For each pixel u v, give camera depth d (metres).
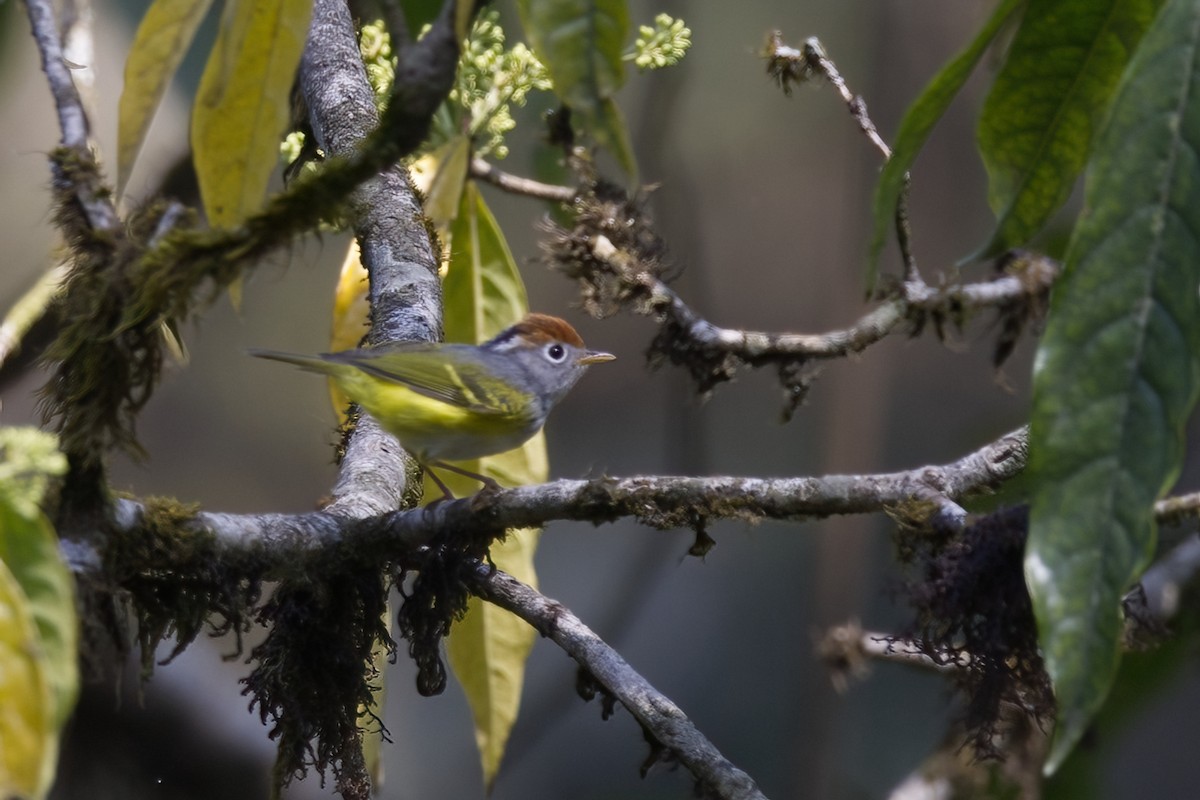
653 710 5.34
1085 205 3.73
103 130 10.85
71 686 3.36
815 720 11.60
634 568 11.82
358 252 8.11
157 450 15.61
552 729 15.35
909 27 15.23
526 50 7.88
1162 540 10.06
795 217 17.64
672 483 5.25
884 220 4.62
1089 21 4.88
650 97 10.77
